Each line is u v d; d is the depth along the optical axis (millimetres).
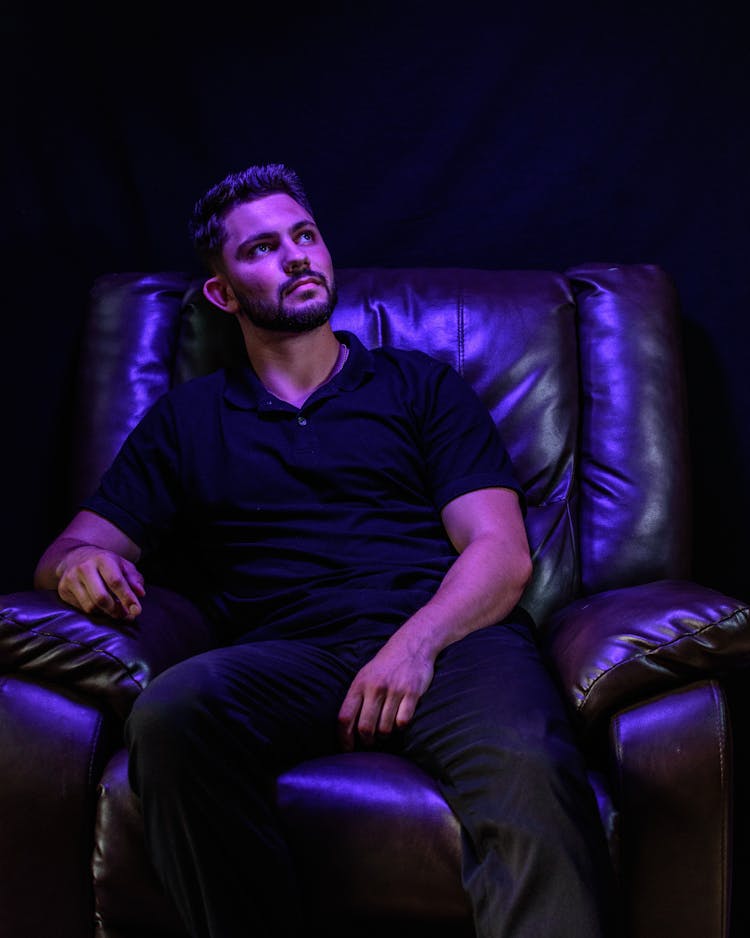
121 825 1397
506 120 2281
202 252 2031
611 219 2264
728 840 1354
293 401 1929
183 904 1310
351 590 1677
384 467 1808
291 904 1322
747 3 2203
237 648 1526
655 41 2234
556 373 2023
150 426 1912
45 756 1439
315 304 1895
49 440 2127
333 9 2305
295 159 2328
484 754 1314
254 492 1802
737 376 2207
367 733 1478
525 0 2262
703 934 1344
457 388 1901
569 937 1183
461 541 1737
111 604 1525
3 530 2006
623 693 1420
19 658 1492
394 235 2326
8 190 2184
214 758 1316
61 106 2283
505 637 1576
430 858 1326
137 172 2320
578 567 1908
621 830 1349
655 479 1919
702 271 2229
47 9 2287
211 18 2320
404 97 2301
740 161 2207
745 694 2115
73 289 2256
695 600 1467
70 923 1425
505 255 2301
